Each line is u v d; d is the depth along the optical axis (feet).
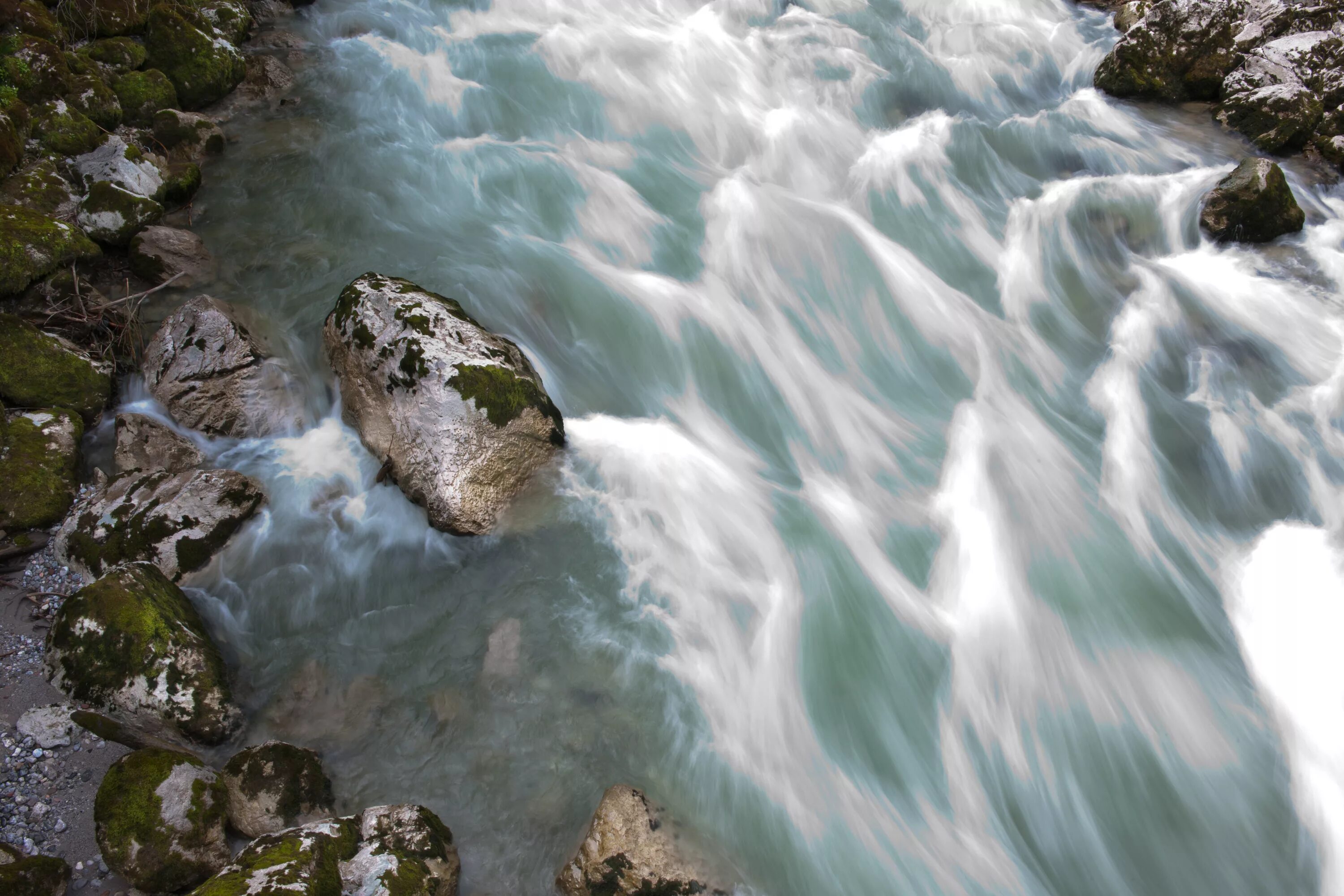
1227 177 27.61
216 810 13.35
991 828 15.06
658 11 38.32
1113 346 24.26
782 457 21.35
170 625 15.11
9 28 24.89
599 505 18.90
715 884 13.51
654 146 30.66
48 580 16.65
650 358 23.00
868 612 17.83
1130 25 37.88
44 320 20.47
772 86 33.78
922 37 37.83
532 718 15.53
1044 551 19.20
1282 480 20.94
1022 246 27.66
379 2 37.73
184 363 19.56
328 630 16.88
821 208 28.17
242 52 32.48
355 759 14.93
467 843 13.92
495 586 17.52
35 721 14.34
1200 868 14.67
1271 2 32.37
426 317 18.42
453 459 17.44
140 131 26.37
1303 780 15.52
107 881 12.83
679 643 16.83
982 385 23.40
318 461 19.33
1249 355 23.90
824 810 14.92
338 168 27.71
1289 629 17.81
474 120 31.01
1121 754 15.94
